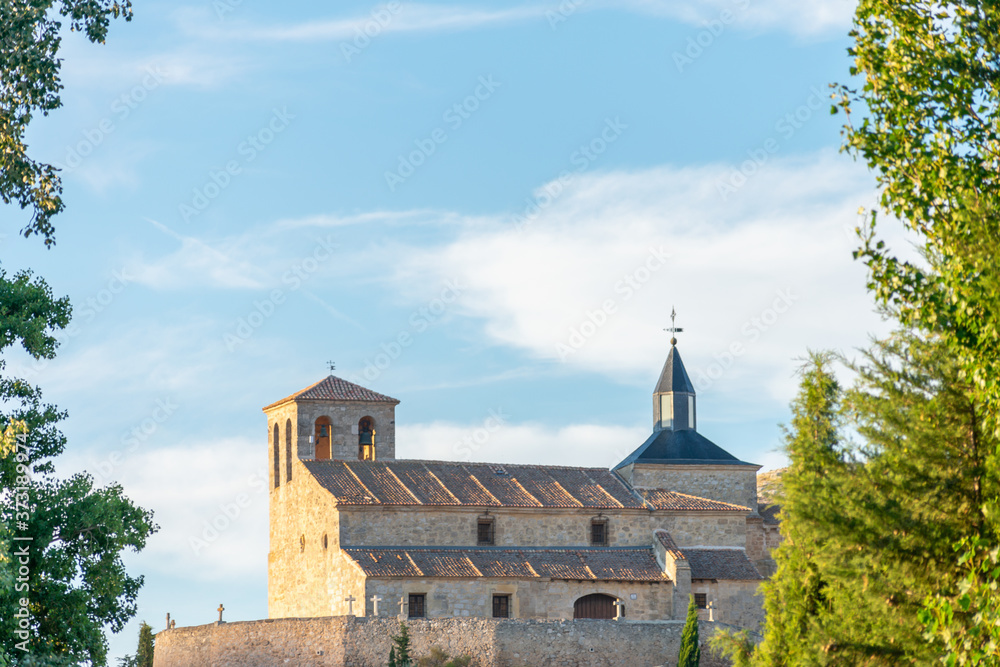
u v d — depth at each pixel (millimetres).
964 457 33656
